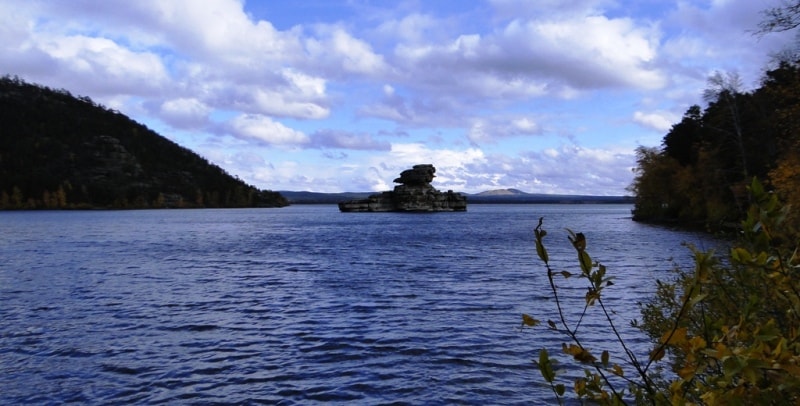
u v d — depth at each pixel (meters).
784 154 27.98
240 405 10.25
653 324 7.93
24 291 23.50
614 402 2.79
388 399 10.47
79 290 23.77
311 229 85.25
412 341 14.59
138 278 27.91
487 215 170.75
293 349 13.95
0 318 17.77
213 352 13.68
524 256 38.97
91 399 10.53
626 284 23.97
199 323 16.98
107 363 12.76
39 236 65.25
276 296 22.09
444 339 14.77
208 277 28.28
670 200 80.25
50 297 21.91
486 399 10.38
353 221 122.50
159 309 19.30
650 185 81.62
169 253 43.38
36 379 11.63
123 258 39.06
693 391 3.07
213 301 20.92
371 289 23.84
